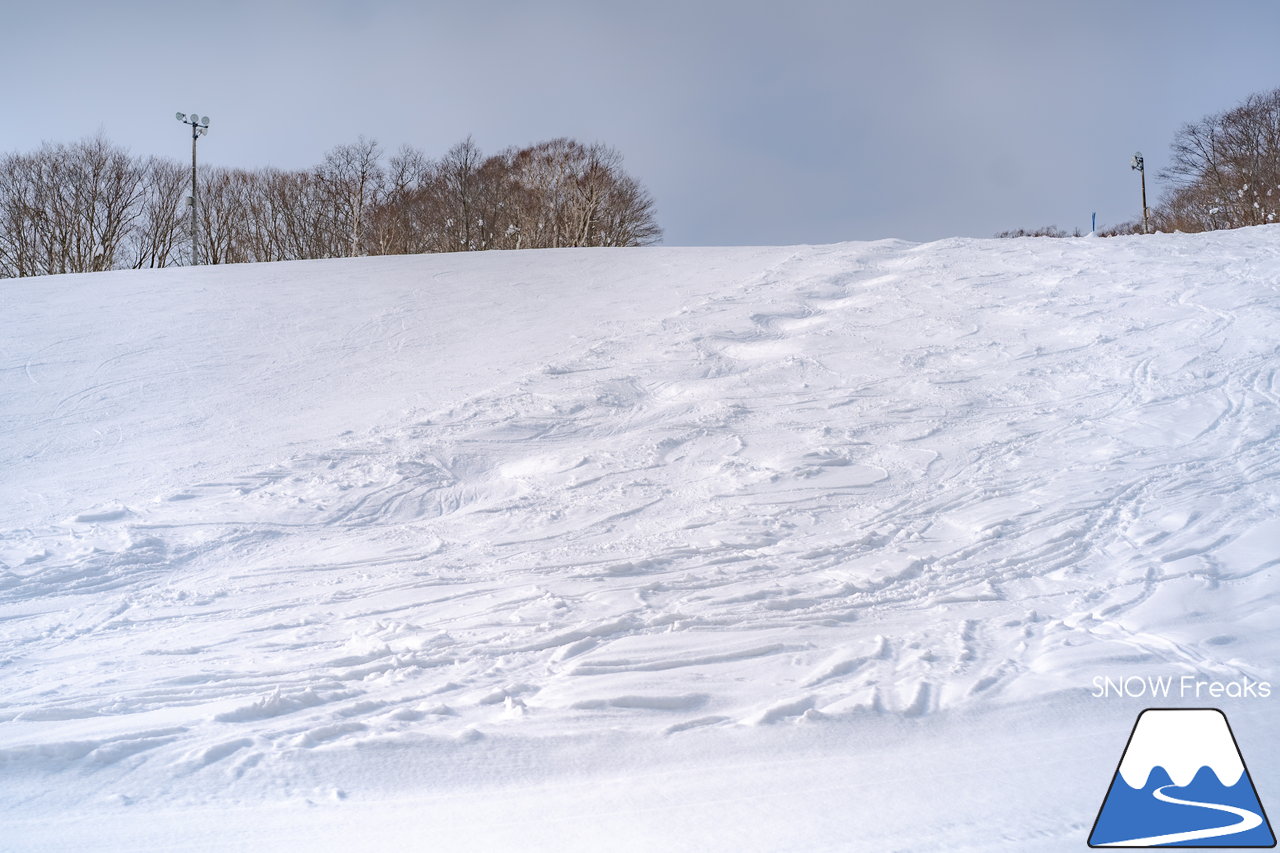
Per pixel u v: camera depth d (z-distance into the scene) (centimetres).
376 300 1645
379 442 913
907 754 327
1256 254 1404
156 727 364
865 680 397
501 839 275
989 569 562
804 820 280
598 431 937
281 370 1234
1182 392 895
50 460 904
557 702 379
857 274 1586
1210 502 641
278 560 637
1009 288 1370
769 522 677
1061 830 271
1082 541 598
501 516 724
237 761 332
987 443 825
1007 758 321
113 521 718
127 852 275
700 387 1058
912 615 490
